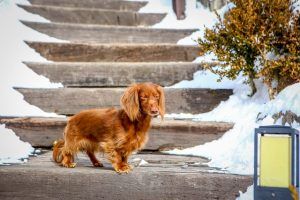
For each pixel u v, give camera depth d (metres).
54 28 8.35
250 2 6.02
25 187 4.44
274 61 5.76
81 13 9.12
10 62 7.07
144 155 5.60
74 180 4.42
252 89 6.29
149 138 5.82
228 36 6.11
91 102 6.55
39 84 6.94
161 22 9.33
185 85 7.11
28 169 4.46
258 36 5.88
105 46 7.82
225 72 6.23
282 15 5.95
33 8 8.85
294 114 5.04
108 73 7.20
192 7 9.61
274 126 3.86
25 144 5.72
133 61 7.86
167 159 5.34
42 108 6.49
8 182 4.43
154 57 7.86
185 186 4.40
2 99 6.32
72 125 4.79
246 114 5.96
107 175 4.42
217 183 4.39
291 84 5.76
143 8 9.88
